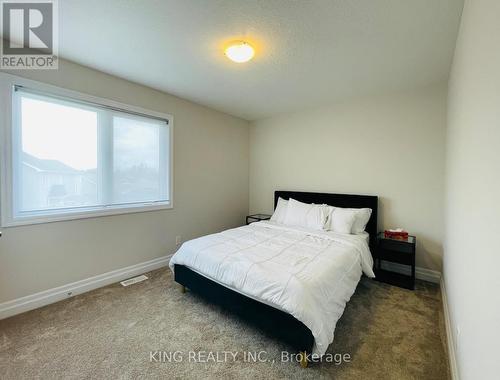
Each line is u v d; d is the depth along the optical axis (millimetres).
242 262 1847
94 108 2473
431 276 2723
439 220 2676
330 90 2918
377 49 1996
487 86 902
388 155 2988
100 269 2529
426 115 2734
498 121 760
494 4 827
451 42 1861
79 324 1874
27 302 2049
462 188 1409
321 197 3430
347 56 2117
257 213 4430
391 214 2979
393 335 1773
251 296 1710
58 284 2232
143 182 2945
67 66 2232
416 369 1456
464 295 1227
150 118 2959
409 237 2771
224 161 4000
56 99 2207
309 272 1672
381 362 1511
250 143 4508
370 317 2008
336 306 1673
